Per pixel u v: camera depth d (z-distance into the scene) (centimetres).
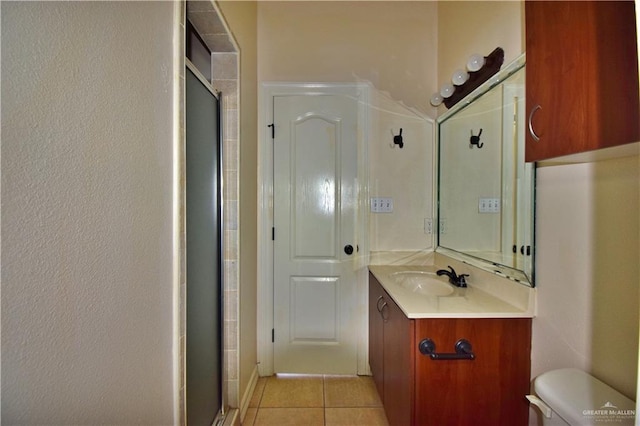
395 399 145
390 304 157
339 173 222
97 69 59
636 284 83
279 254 222
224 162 163
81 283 55
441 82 215
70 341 53
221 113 159
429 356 122
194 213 125
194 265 126
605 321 92
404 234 224
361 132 221
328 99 221
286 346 223
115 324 64
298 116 221
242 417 174
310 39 221
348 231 223
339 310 223
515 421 123
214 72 163
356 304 222
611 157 87
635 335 83
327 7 220
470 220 175
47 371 49
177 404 90
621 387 87
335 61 221
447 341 122
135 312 71
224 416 158
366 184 222
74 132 54
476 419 123
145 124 76
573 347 103
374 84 222
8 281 43
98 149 59
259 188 220
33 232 47
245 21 183
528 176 125
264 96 219
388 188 223
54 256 50
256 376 214
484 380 123
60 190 51
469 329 123
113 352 64
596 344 95
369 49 222
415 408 122
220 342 159
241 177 172
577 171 102
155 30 81
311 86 220
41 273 48
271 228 221
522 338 123
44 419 49
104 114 61
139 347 73
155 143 80
